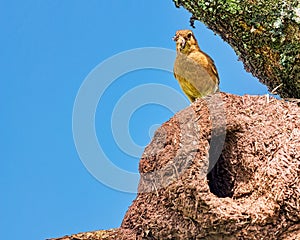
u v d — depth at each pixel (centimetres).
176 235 1139
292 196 1127
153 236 1151
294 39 1258
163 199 1149
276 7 1265
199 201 1123
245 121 1181
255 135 1173
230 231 1116
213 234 1124
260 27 1273
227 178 1177
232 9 1280
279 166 1144
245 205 1134
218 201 1124
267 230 1120
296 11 1255
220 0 1288
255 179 1156
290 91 1287
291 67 1267
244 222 1115
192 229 1130
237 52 1319
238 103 1197
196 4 1313
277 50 1270
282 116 1187
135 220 1161
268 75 1301
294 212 1124
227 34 1309
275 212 1123
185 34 1329
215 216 1114
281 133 1171
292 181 1133
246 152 1169
